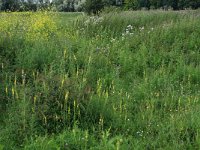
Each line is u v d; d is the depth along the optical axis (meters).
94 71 7.61
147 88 7.08
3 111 5.85
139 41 9.84
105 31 10.71
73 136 4.99
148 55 8.83
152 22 12.38
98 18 12.38
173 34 10.29
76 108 5.65
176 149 4.89
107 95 5.99
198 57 8.82
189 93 6.91
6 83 6.34
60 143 4.90
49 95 5.72
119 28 11.70
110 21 12.22
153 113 6.03
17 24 10.42
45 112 5.48
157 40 9.84
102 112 5.70
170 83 7.29
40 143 4.81
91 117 5.64
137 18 13.28
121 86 7.16
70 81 6.10
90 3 24.08
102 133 5.21
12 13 13.20
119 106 6.11
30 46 8.37
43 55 7.70
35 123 5.25
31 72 7.16
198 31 10.60
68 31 10.74
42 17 11.41
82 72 7.05
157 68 8.33
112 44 9.55
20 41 8.36
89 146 4.91
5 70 7.12
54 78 6.13
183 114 5.75
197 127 5.39
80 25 11.93
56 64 7.18
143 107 6.23
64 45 8.38
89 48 8.75
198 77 7.71
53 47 8.16
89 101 5.78
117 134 5.37
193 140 5.18
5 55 7.73
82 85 6.18
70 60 7.57
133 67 8.20
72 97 5.75
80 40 9.34
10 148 4.88
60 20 12.85
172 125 5.41
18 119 5.27
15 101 5.84
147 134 5.31
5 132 5.14
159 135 5.20
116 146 4.78
